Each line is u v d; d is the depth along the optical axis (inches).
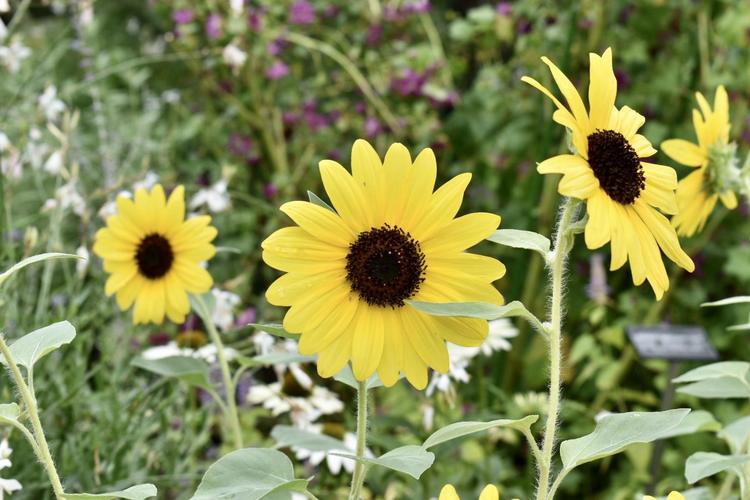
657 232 27.2
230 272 66.9
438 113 72.9
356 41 72.4
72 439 40.6
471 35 68.7
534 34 65.9
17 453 39.0
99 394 43.1
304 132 72.8
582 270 65.1
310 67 78.8
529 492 52.0
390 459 26.3
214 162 73.8
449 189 26.9
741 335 64.3
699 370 32.8
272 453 27.6
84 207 46.2
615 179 26.4
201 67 72.4
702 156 34.4
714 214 64.2
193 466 44.0
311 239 26.7
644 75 66.5
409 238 27.0
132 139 65.5
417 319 27.0
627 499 52.9
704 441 55.8
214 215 68.1
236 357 35.6
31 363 27.1
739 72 66.1
